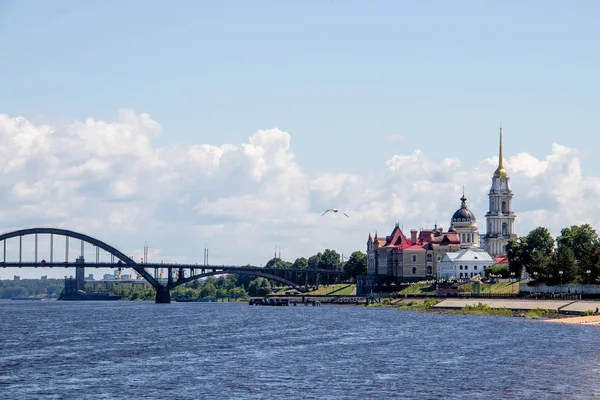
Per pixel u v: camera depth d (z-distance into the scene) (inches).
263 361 5497.1
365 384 4510.3
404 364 5310.0
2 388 4416.8
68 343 6943.9
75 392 4291.3
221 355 5880.9
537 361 5398.6
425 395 4192.9
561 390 4313.5
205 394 4229.8
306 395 4197.8
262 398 4121.6
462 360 5492.1
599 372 4901.6
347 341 6948.8
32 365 5334.6
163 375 4849.9
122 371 5027.1
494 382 4559.5
